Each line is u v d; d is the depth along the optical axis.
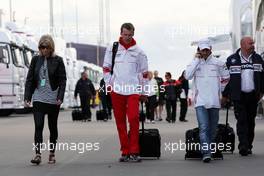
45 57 18.42
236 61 20.28
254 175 16.06
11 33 56.12
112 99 19.25
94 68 106.75
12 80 55.06
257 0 48.22
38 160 18.88
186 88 46.28
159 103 48.50
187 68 18.83
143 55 19.22
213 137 19.11
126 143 19.30
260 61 20.31
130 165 18.38
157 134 19.77
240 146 20.45
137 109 19.08
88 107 48.44
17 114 66.81
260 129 33.75
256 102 20.48
